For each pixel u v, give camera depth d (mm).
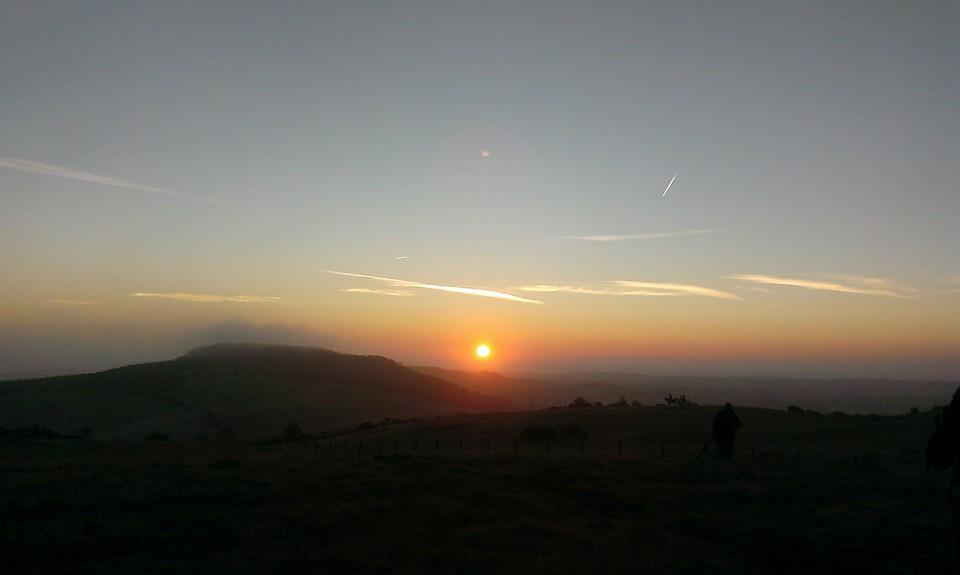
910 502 21000
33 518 15805
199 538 14508
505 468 25250
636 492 21266
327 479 21531
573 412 68062
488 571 12922
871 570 14445
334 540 14734
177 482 20062
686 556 14484
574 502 19875
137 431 80125
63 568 12445
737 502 20703
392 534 15148
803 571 14375
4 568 12391
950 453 14922
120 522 15500
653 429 54250
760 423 55688
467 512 17391
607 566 13336
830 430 48062
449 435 55750
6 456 31594
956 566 14211
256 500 18109
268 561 13070
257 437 80625
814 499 21375
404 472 23297
